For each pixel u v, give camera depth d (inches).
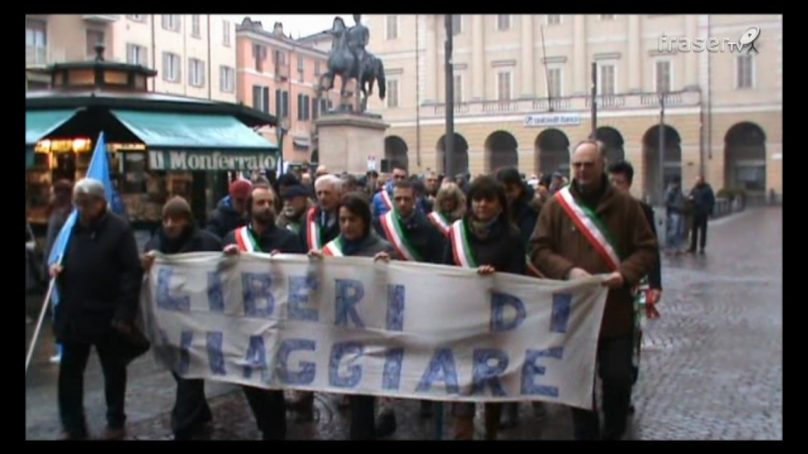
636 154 2381.9
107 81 622.2
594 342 233.1
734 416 304.2
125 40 1812.3
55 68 626.8
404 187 297.9
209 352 268.7
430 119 2640.3
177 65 2001.7
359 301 253.1
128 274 264.2
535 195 382.3
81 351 272.2
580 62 2498.8
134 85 633.6
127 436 276.5
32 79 782.5
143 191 631.8
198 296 270.1
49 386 343.9
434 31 2664.9
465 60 2650.1
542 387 238.8
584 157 232.4
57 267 267.9
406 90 2701.8
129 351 276.1
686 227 1042.1
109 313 266.2
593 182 234.2
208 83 2118.6
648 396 333.4
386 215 301.9
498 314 241.1
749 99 2315.5
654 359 402.9
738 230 1343.5
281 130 1008.9
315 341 258.4
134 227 611.2
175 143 573.0
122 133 617.9
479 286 241.9
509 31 2598.4
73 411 272.1
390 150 2760.8
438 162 2640.3
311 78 2603.3
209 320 269.0
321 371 257.3
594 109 1277.1
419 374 248.5
